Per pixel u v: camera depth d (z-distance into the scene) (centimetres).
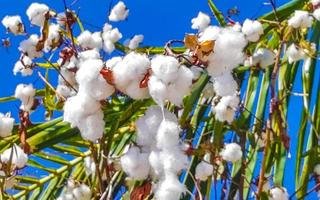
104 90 144
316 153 204
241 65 216
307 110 205
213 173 183
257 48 226
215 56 145
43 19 217
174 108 183
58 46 217
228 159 190
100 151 169
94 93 144
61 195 222
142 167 144
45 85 211
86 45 227
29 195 231
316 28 221
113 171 190
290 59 210
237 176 192
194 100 181
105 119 196
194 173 191
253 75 216
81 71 145
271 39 227
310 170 202
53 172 230
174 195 138
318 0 224
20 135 196
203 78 182
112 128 175
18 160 188
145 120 146
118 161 189
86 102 146
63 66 209
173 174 139
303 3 230
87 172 224
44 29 215
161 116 146
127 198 197
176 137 141
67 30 226
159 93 139
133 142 147
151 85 139
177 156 140
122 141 214
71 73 206
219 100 202
